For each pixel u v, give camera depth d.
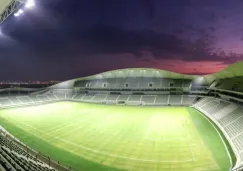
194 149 24.28
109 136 30.30
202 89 65.50
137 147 25.59
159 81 74.94
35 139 28.78
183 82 71.75
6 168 10.01
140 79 78.06
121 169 19.66
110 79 83.19
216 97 53.62
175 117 43.88
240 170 15.55
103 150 24.64
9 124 38.16
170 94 70.94
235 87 43.19
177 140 27.89
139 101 69.06
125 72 80.19
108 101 73.12
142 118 43.75
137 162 21.23
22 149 20.41
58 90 88.06
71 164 20.61
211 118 40.22
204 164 20.17
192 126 35.12
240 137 25.61
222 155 22.09
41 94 82.06
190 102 62.00
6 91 72.31
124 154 23.38
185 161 21.11
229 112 37.56
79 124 38.19
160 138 28.98
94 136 30.31
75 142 27.61
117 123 38.91
